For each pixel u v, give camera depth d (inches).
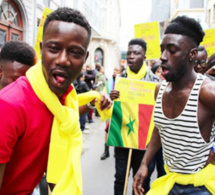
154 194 58.5
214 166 54.8
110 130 91.2
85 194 117.9
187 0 1074.1
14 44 51.8
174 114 54.0
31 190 42.9
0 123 34.0
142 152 92.7
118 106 91.7
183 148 53.0
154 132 68.4
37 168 42.2
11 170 39.8
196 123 50.4
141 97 91.7
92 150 185.5
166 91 56.9
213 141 54.8
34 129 38.0
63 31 35.4
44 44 37.1
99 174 141.8
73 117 41.8
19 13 341.1
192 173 53.9
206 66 90.2
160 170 100.6
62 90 38.0
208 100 48.4
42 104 38.6
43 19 88.2
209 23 770.2
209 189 54.6
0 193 40.7
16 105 35.2
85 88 217.0
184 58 50.9
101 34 1063.6
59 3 507.2
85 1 738.8
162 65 52.4
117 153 96.0
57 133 40.1
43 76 38.3
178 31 50.3
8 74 51.3
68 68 36.6
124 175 94.6
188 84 52.5
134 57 100.1
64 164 41.6
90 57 893.8
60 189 40.3
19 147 38.6
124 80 92.4
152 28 135.9
